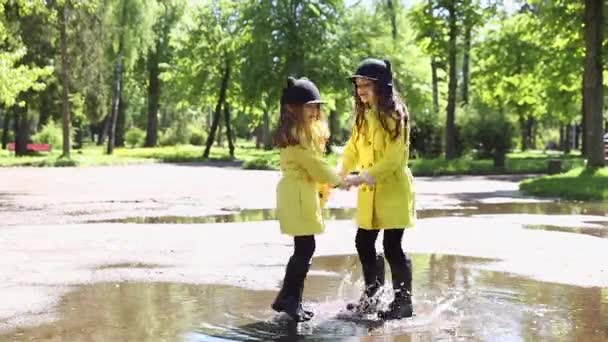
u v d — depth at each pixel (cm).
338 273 734
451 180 2581
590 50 2147
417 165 3055
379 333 492
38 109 4759
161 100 7175
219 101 4931
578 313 553
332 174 533
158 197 1773
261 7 3759
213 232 1076
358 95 564
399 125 549
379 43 4006
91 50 4441
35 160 3925
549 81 3575
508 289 649
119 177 2733
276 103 3788
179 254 866
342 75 3753
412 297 612
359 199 568
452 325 512
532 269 756
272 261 812
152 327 514
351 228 1115
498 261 809
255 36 3759
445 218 1270
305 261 535
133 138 7112
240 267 773
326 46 3784
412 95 4541
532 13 3544
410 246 928
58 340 484
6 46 3153
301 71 3697
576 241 976
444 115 3759
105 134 7625
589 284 675
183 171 3256
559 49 3178
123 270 756
